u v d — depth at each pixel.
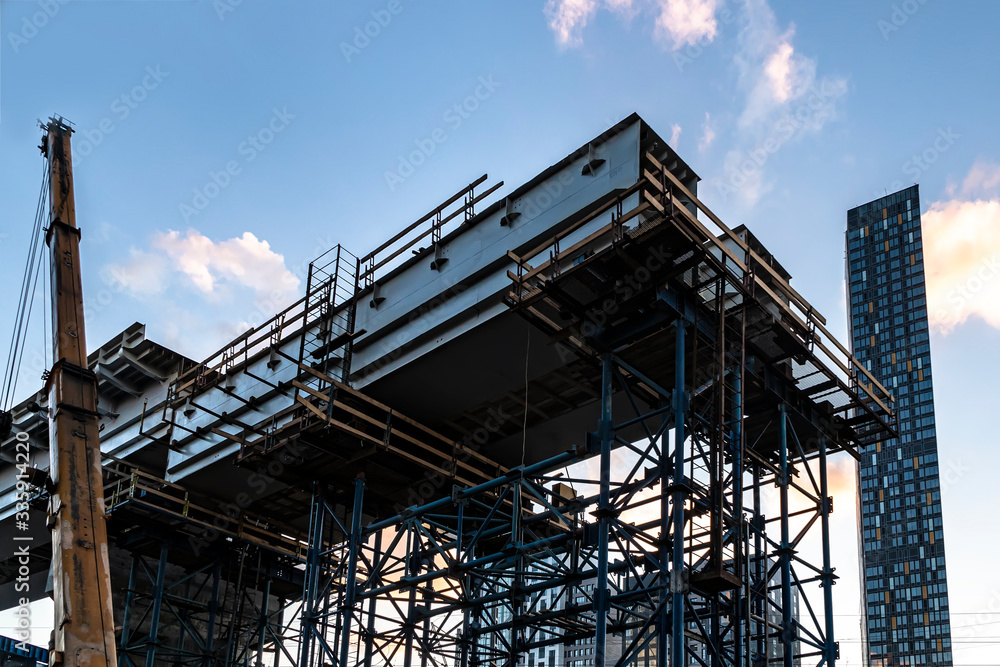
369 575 46.34
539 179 39.97
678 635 29.50
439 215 43.81
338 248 47.22
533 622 40.59
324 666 44.00
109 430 62.44
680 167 37.25
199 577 69.38
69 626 24.09
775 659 38.62
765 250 41.53
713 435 33.28
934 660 192.00
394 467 47.00
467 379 43.81
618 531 34.31
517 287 36.62
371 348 44.94
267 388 50.34
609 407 34.38
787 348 38.84
